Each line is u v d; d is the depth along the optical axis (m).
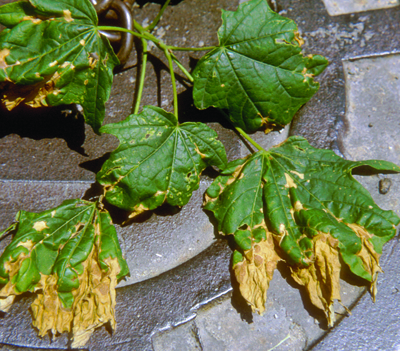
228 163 0.58
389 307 0.57
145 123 0.56
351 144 0.61
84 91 0.57
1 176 0.60
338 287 0.55
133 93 0.62
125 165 0.55
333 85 0.63
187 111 0.62
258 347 0.57
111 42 0.61
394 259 0.58
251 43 0.57
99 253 0.55
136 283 0.58
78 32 0.56
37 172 0.60
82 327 0.55
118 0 0.60
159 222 0.59
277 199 0.57
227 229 0.57
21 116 0.61
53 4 0.55
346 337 0.57
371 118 0.62
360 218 0.56
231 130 0.61
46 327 0.55
